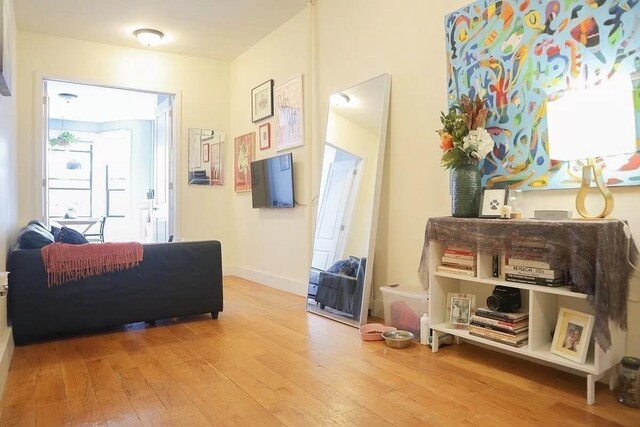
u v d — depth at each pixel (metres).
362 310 3.21
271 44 4.92
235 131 5.83
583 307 2.17
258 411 1.87
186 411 1.88
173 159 5.59
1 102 2.64
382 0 3.41
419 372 2.29
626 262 1.94
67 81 4.93
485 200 2.45
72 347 2.80
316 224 3.96
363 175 3.47
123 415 1.85
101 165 9.09
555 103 2.02
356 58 3.68
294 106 4.50
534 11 2.36
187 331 3.15
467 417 1.79
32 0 4.04
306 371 2.33
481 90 2.64
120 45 5.20
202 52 5.52
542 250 2.08
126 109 8.08
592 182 2.12
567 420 1.75
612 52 2.04
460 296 2.62
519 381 2.16
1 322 2.39
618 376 2.02
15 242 3.86
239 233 5.76
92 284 3.04
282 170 4.62
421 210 3.09
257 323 3.36
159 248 3.29
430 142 3.01
